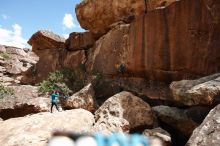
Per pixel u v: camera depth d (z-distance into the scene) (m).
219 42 12.66
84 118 11.35
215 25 12.75
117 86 16.48
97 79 17.05
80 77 18.83
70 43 21.94
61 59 22.58
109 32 18.08
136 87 15.78
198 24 13.30
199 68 13.23
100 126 10.60
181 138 10.98
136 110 11.39
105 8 18.25
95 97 15.89
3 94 16.97
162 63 14.57
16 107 15.31
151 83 15.35
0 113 15.57
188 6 13.70
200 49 13.20
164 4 16.05
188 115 11.25
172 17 14.30
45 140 9.35
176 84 10.87
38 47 24.69
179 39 13.95
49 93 17.45
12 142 9.13
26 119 11.38
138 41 15.77
